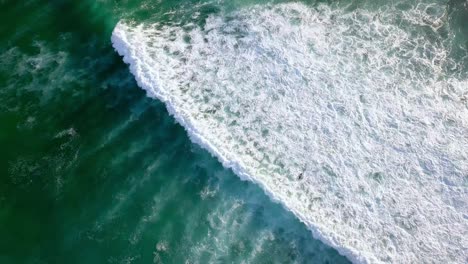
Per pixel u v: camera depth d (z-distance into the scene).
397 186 21.19
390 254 19.69
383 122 22.53
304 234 19.83
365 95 23.09
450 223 20.53
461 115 22.86
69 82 22.81
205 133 21.77
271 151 21.61
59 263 18.64
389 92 23.22
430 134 22.38
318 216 20.25
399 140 22.17
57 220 19.50
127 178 20.66
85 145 21.31
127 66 23.44
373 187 21.11
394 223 20.34
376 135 22.25
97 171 20.70
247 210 20.25
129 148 21.38
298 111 22.62
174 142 21.62
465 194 21.16
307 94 23.05
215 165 21.17
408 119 22.64
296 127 22.23
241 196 20.55
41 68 23.09
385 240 19.97
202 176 20.92
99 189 20.31
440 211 20.75
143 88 22.81
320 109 22.72
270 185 20.77
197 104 22.52
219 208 20.27
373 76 23.55
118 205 20.02
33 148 21.03
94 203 19.98
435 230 20.33
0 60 23.14
